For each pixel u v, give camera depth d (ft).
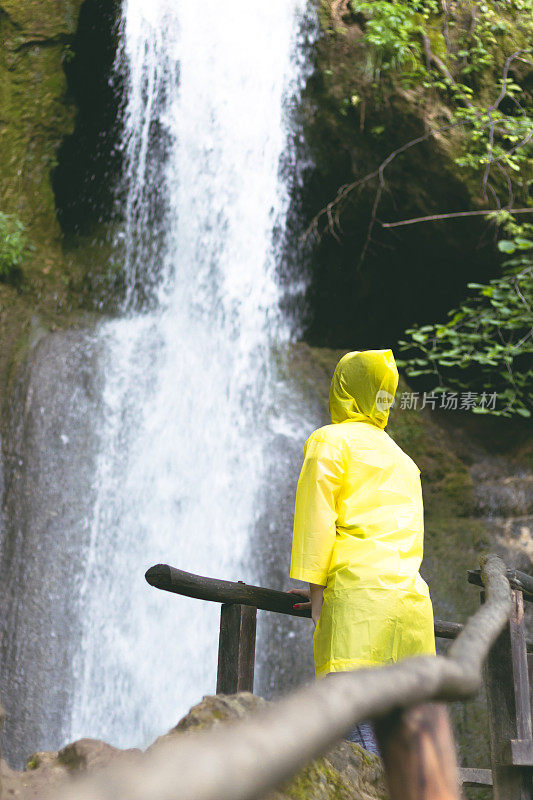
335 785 6.19
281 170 36.22
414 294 36.70
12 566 30.01
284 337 38.06
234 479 33.42
